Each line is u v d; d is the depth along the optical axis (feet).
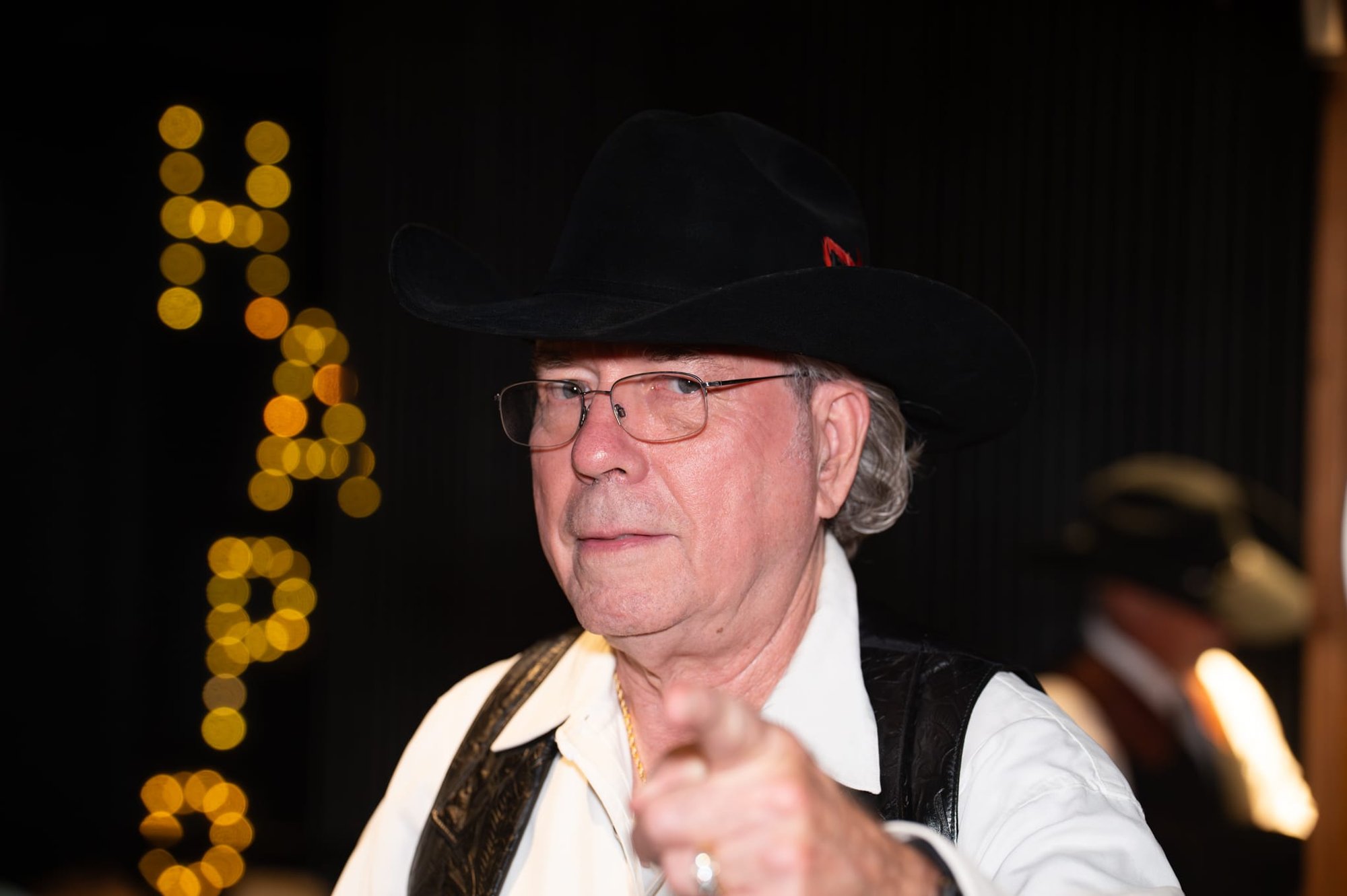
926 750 4.32
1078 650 9.70
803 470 4.55
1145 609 9.36
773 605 4.51
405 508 17.20
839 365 4.77
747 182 4.49
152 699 19.53
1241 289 14.94
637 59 16.55
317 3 18.40
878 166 15.81
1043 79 15.48
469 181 16.90
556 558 4.59
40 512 19.21
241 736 19.45
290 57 18.89
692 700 2.48
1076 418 15.28
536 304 4.47
